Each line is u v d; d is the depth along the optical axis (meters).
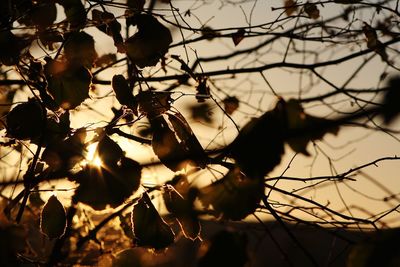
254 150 1.04
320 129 0.99
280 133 1.03
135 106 1.26
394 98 0.89
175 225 1.27
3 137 1.27
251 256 1.07
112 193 1.19
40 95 1.28
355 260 1.05
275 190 1.30
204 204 1.10
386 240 1.05
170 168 1.18
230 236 1.06
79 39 1.30
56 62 1.27
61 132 1.26
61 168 1.21
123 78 1.26
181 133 1.21
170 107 1.24
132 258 1.23
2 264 1.09
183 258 1.08
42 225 1.27
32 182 1.24
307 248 1.19
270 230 1.20
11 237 1.10
